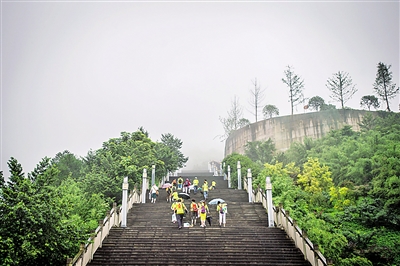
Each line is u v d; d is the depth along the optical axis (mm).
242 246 15555
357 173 26328
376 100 48250
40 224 12070
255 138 52500
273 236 16656
